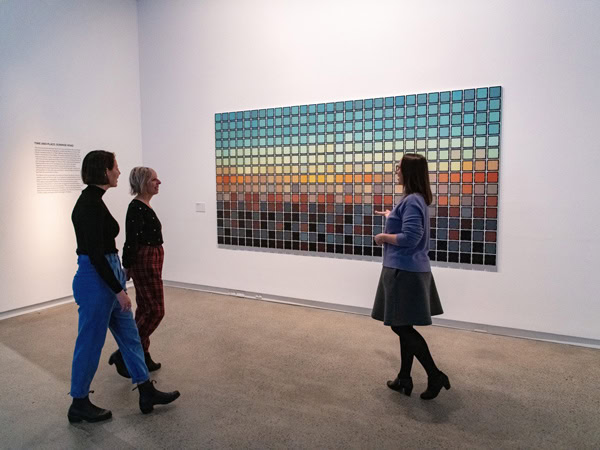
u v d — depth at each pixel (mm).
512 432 2057
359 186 3840
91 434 2074
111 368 2838
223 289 4715
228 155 4527
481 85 3309
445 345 3186
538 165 3170
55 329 3600
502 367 2799
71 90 4352
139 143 5094
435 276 3588
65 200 4344
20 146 3953
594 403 2326
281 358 2971
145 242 2586
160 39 4855
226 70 4469
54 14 4164
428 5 3451
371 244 3832
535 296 3256
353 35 3779
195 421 2184
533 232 3223
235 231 4566
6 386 2582
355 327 3607
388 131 3670
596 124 2979
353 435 2049
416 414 2229
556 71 3064
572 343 3180
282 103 4180
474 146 3350
